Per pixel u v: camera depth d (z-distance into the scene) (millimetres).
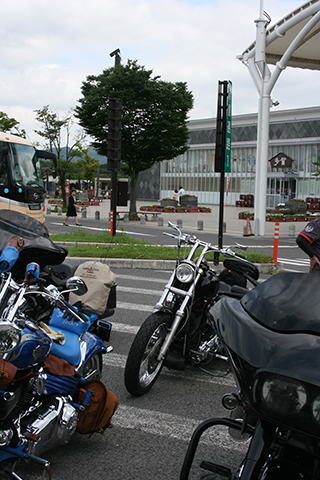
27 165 15188
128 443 3727
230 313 2350
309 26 18219
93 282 5160
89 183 59188
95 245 14219
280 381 1878
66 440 3107
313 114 47219
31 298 3229
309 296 2305
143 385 4605
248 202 49219
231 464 3494
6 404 2592
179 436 3879
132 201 28156
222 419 2553
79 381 3359
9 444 2730
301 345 1972
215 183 54188
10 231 4562
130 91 24094
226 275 5871
